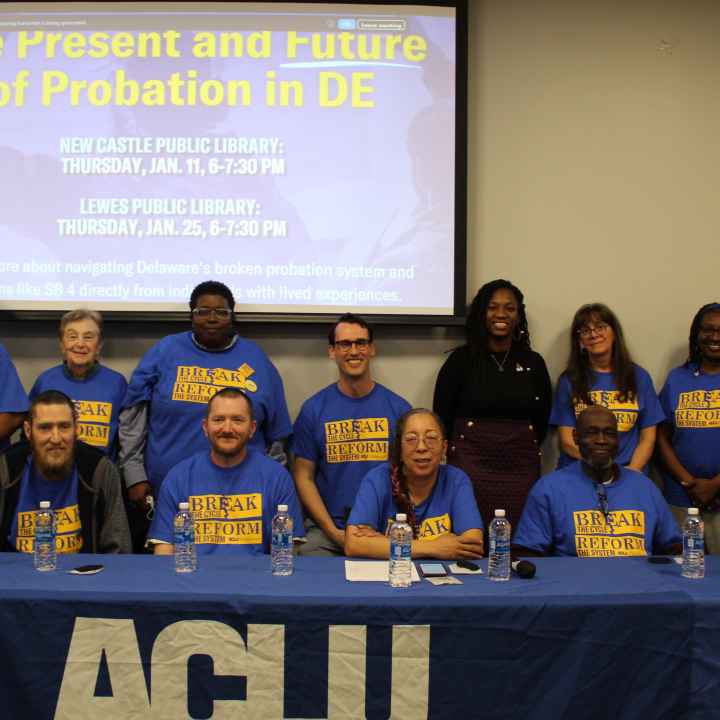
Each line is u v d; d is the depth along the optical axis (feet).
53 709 6.65
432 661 6.64
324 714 6.64
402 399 11.41
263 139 12.35
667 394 12.23
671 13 12.73
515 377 11.55
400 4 12.33
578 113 12.74
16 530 8.93
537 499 9.31
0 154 12.28
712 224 12.82
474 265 12.73
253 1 12.32
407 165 12.39
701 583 7.30
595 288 12.77
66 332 11.09
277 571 7.59
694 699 6.72
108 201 12.30
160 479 10.98
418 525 8.80
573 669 6.68
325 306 12.39
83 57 12.31
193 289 12.14
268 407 11.20
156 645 6.66
